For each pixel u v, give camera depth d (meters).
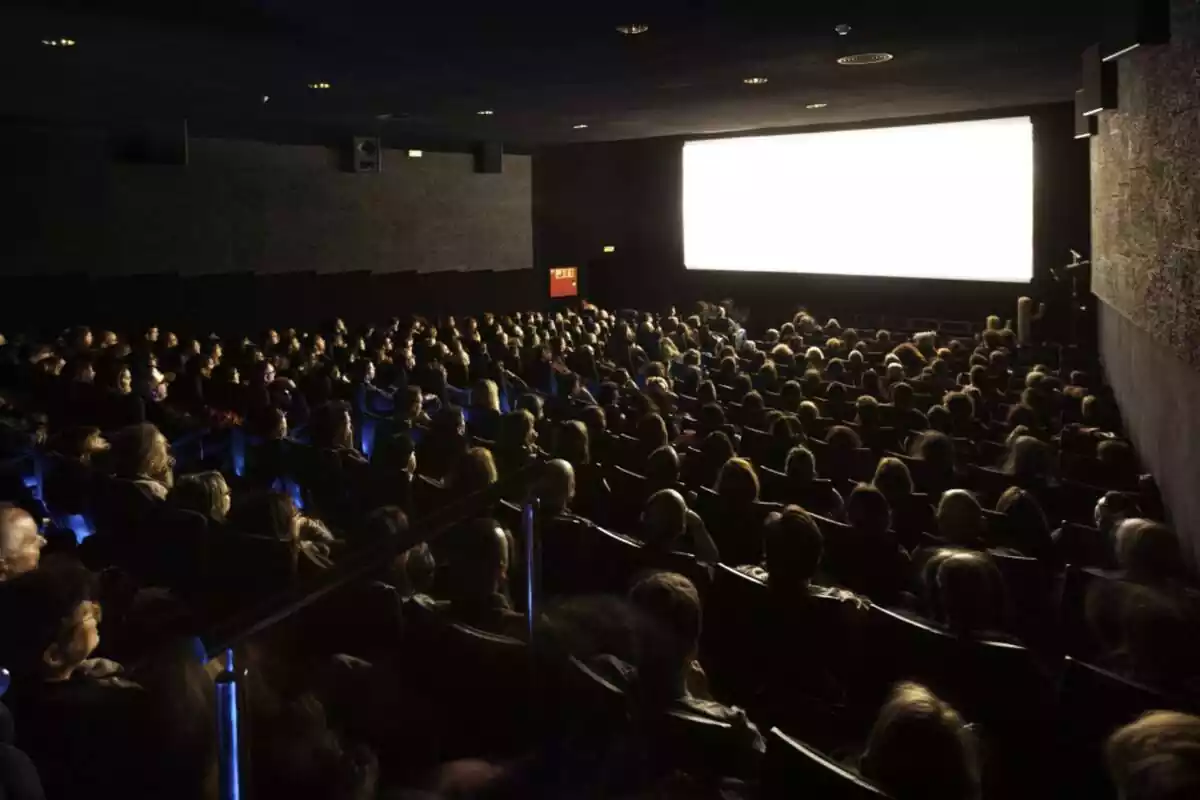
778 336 14.19
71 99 11.23
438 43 7.80
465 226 18.58
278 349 11.18
